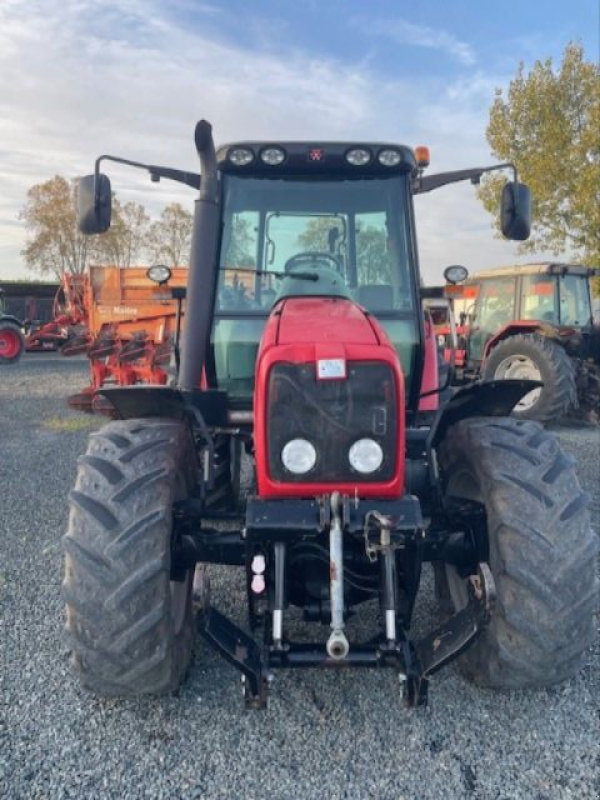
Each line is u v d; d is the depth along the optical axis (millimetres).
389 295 3693
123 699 2881
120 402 3016
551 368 8516
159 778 2436
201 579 2574
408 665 2506
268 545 2633
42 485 6188
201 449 3266
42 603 3773
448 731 2672
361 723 2730
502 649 2611
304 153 3584
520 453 2805
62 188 47562
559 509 2646
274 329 2756
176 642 2812
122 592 2506
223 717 2770
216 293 3650
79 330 19141
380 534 2443
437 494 3002
